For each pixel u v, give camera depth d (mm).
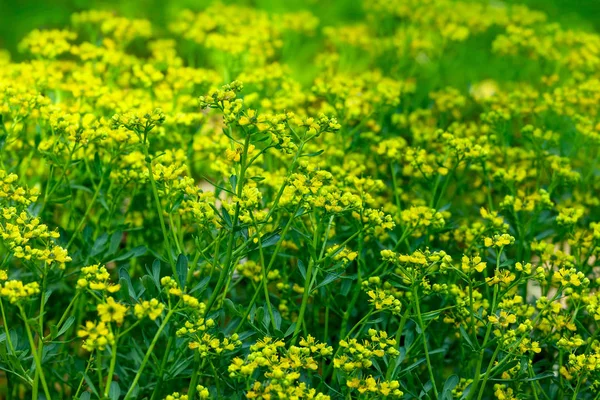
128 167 1845
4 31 3139
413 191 1921
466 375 1735
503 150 1942
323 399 1562
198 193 1664
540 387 1721
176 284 1602
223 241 1741
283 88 2025
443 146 1920
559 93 2020
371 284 1718
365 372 1739
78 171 1880
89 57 2006
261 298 1796
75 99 1925
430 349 1778
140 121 1639
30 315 1729
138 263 1895
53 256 1610
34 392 1599
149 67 1971
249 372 1573
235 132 1965
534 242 1801
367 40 2453
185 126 1909
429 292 1662
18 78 1919
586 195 1948
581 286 1719
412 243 1803
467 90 2246
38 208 1755
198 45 2523
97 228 1823
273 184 1817
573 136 2035
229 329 1663
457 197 1999
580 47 2365
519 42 2260
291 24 2496
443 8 2529
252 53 2145
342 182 1795
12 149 1887
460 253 1811
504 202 1810
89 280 1604
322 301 1730
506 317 1629
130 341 1756
